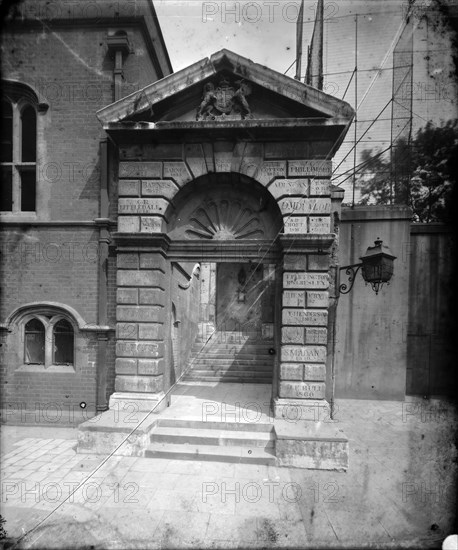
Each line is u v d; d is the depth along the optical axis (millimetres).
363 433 5875
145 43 7543
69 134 6988
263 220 6703
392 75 7133
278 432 5449
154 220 6473
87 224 6887
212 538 3961
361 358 7117
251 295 9422
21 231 6980
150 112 6270
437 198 7137
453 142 6844
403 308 7086
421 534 4090
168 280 6824
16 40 7039
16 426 6754
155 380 6320
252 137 6301
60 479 4953
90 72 7012
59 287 6914
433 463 5285
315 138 6219
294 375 6102
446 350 6949
